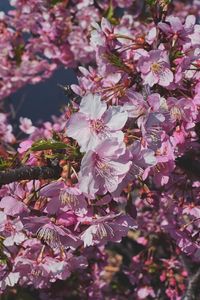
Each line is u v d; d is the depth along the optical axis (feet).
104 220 7.58
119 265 21.03
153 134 7.86
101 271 17.87
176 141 8.79
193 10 22.82
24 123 17.75
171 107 8.74
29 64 20.61
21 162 7.88
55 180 7.66
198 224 11.55
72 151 7.43
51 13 19.90
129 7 19.20
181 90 9.02
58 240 7.72
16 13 19.97
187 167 10.84
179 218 12.36
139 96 7.82
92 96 7.18
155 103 7.86
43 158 7.89
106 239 7.85
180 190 11.71
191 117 8.79
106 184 7.07
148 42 9.21
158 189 11.61
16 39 20.38
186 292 15.58
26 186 7.95
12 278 8.77
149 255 16.99
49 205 7.46
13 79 20.62
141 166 7.28
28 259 8.56
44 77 21.03
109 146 6.90
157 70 8.68
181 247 11.44
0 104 22.91
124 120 7.14
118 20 18.57
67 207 7.50
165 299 17.88
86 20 19.66
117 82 9.52
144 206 17.40
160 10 9.27
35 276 8.87
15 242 8.20
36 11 20.03
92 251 17.69
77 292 17.20
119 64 9.09
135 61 9.40
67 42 20.04
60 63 20.90
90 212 7.59
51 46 19.92
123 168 7.00
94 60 19.95
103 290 18.75
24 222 7.62
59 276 8.71
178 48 8.96
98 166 6.98
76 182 7.32
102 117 7.18
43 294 16.39
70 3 20.10
